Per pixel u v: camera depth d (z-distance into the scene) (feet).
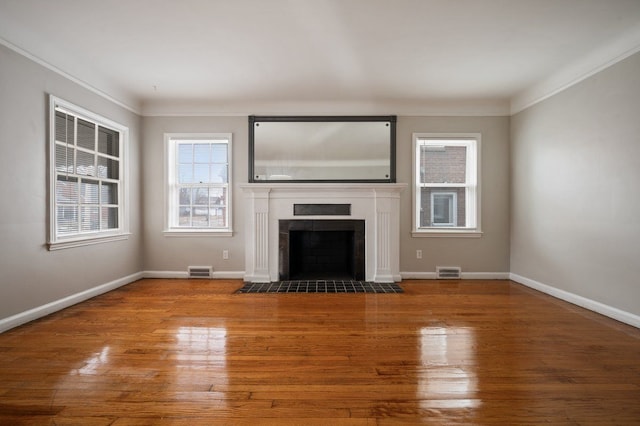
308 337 8.66
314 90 14.33
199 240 15.87
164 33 9.75
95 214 12.94
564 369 6.95
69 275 11.37
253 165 15.69
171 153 15.98
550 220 13.01
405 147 15.72
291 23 9.18
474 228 15.84
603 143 10.59
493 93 14.70
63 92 11.03
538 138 13.66
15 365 7.06
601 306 10.63
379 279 14.89
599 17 8.82
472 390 6.15
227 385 6.28
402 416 5.37
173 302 11.85
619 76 10.00
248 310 10.93
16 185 9.43
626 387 6.24
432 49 10.68
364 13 8.70
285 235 15.07
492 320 10.00
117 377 6.56
